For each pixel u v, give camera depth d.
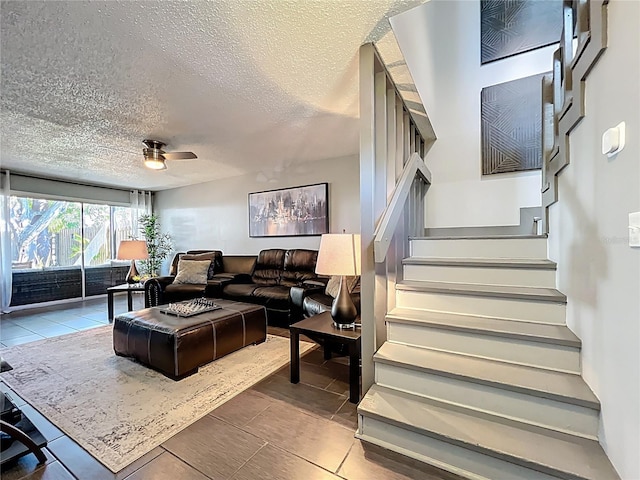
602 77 1.25
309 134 3.54
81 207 5.97
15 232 5.13
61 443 1.70
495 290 1.96
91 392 2.26
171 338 2.44
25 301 5.23
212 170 5.29
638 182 0.99
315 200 4.85
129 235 6.64
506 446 1.34
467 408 1.59
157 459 1.58
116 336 2.90
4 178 4.86
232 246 5.91
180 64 2.09
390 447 1.61
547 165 2.19
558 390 1.42
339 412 1.99
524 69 3.29
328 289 3.59
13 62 2.02
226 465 1.53
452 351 1.86
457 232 3.55
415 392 1.76
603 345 1.28
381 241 1.72
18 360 2.87
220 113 2.90
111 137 3.48
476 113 3.49
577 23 1.54
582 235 1.50
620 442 1.14
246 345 3.11
